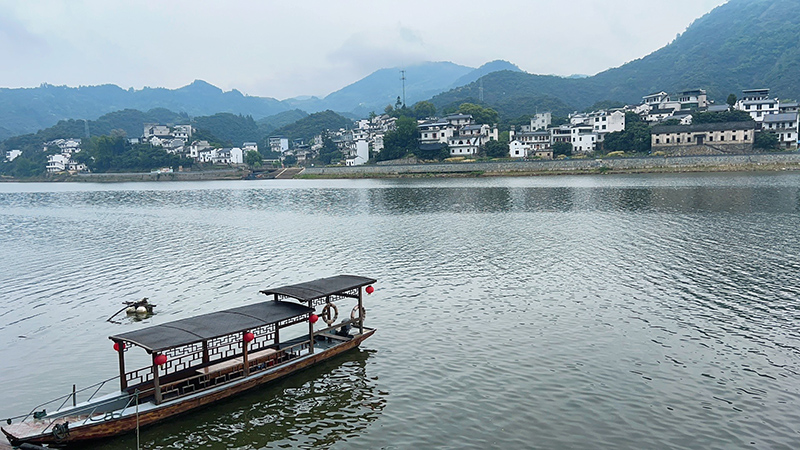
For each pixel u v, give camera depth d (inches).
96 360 977.5
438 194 3730.3
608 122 5689.0
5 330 1139.9
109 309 1264.8
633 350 940.0
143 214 3181.6
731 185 3380.9
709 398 770.2
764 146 4704.7
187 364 963.3
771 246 1708.9
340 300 1278.3
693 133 4926.2
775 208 2452.0
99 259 1840.6
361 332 1034.7
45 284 1514.5
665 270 1464.1
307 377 890.1
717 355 911.7
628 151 5374.0
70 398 834.8
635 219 2320.4
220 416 775.7
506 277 1446.9
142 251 1968.5
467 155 6013.8
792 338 974.4
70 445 684.7
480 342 1000.2
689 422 709.3
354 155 7135.8
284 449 684.1
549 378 844.0
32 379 903.7
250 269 1619.1
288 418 764.0
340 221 2605.8
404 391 825.5
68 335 1103.6
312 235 2212.1
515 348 965.2
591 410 746.2
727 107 5580.7
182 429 741.9
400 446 677.3
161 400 757.9
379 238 2084.2
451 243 1940.2
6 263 1804.9
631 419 719.7
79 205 3882.9
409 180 5265.8
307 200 3725.4
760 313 1106.7
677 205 2677.2
